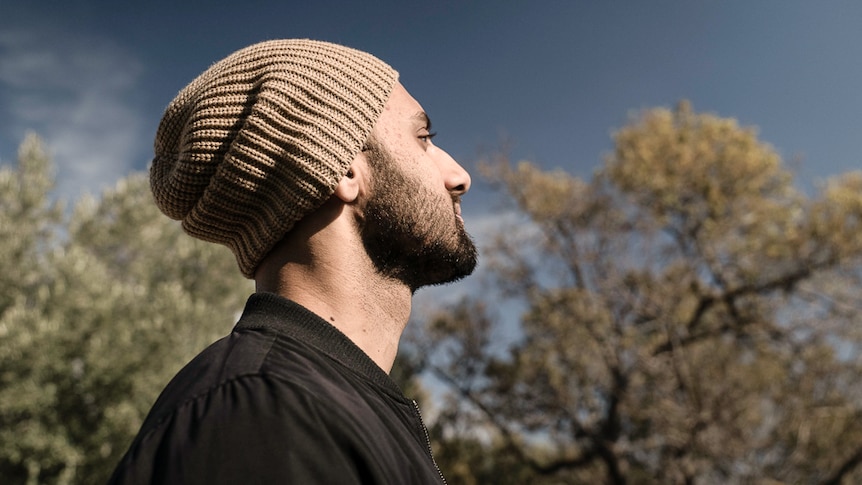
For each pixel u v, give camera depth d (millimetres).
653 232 16484
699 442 14109
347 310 835
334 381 699
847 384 14055
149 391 10438
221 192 851
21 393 9320
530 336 16797
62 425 9984
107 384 10148
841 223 14719
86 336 10242
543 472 16047
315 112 834
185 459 580
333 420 614
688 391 14703
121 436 10414
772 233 15758
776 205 16125
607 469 15945
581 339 16219
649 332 16500
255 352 687
